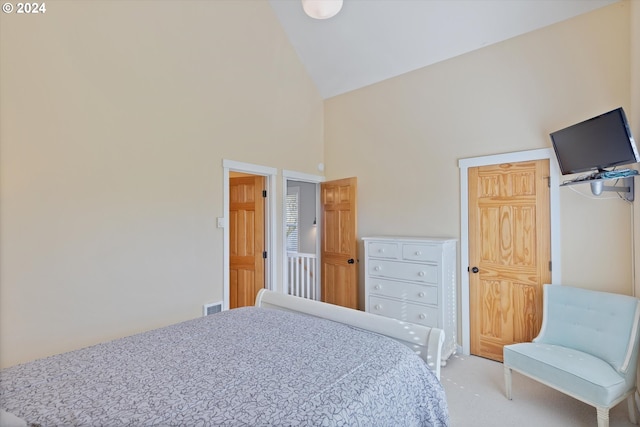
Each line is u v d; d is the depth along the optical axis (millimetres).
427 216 3680
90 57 2553
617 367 2098
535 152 2939
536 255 2959
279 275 4141
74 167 2459
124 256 2725
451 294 3291
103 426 993
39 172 2297
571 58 2777
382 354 1502
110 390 1193
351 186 4145
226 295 3477
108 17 2662
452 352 3270
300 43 4273
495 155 3172
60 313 2383
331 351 1535
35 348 2268
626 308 2205
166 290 2996
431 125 3664
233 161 3586
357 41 3871
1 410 1036
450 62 3523
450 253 3277
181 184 3133
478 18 3115
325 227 4562
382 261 3504
